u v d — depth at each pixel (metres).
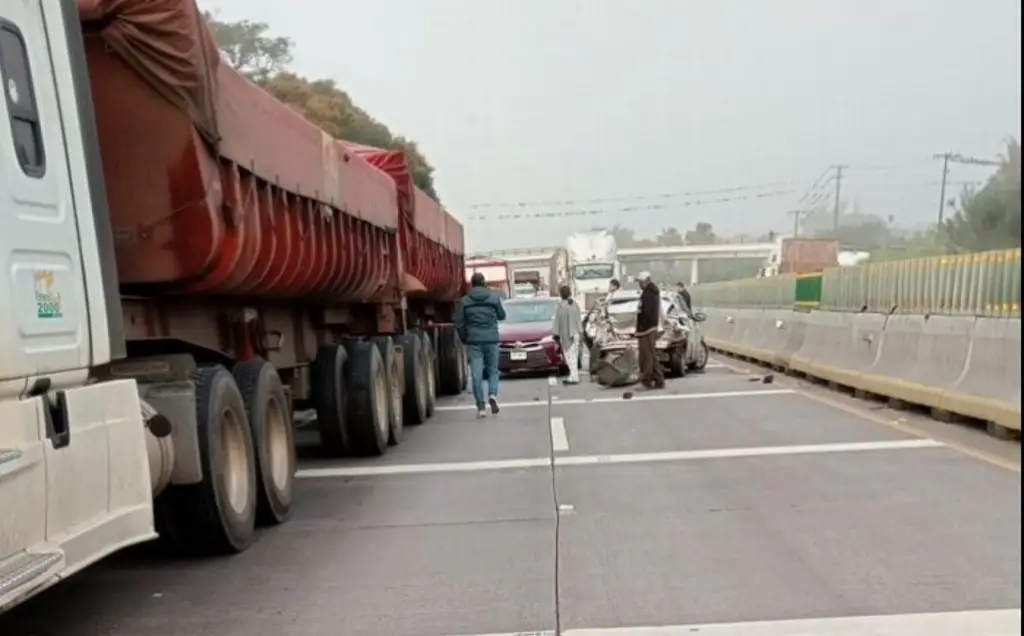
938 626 5.23
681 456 10.69
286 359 10.26
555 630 5.39
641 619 5.52
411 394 14.30
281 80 51.69
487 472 10.27
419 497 9.15
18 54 4.75
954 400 12.00
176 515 6.94
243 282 7.59
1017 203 45.50
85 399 5.09
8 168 4.55
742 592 5.92
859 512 7.80
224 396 7.12
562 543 7.21
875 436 11.57
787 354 20.48
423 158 60.97
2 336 4.37
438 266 19.27
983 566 6.27
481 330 15.27
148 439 6.10
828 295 18.44
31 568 4.33
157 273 6.36
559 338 20.31
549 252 67.06
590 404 16.11
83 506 5.02
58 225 4.93
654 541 7.16
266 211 7.88
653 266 116.06
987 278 11.83
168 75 6.20
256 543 7.62
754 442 11.45
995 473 9.14
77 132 5.24
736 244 110.19
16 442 4.49
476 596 6.03
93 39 6.23
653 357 18.12
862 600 5.70
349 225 10.95
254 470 7.72
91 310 5.19
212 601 6.18
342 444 11.55
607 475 9.78
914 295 14.26
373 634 5.45
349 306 13.13
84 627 5.77
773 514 7.84
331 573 6.70
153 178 6.31
